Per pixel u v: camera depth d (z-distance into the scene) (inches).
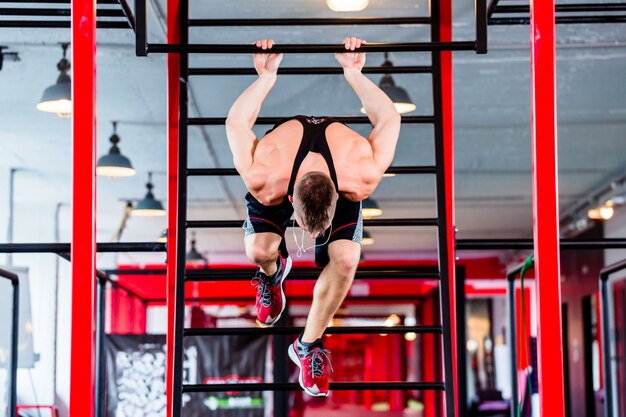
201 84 295.1
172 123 178.5
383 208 526.3
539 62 128.7
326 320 137.6
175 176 177.9
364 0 212.8
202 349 371.2
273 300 145.5
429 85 301.9
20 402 491.2
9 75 291.7
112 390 354.3
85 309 123.7
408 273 170.2
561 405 124.3
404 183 447.2
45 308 510.9
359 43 132.9
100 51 265.3
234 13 239.3
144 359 357.1
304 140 127.9
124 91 307.1
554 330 125.4
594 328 559.8
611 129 360.5
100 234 598.9
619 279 489.4
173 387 154.8
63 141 376.8
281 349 389.1
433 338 613.0
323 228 119.8
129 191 471.2
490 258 691.4
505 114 341.4
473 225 582.9
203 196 478.0
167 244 178.4
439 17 173.3
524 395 219.6
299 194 119.9
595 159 411.2
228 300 414.0
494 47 265.6
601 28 251.0
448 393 159.3
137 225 564.4
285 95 310.2
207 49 132.2
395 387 158.7
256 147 129.6
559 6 173.9
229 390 154.9
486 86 307.7
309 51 133.4
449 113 186.7
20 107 327.0
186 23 169.5
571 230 588.7
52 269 517.0
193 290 601.6
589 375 559.2
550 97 128.3
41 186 469.1
